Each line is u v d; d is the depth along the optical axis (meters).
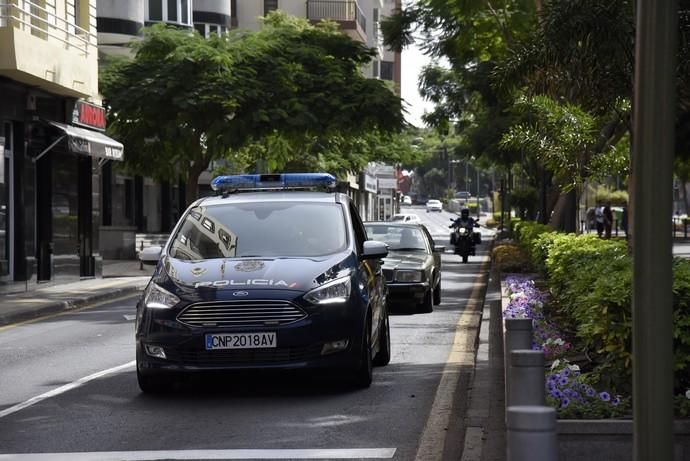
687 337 7.52
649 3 4.74
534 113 22.45
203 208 12.16
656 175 4.71
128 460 7.92
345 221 11.95
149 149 36.38
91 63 31.38
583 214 85.75
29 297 24.02
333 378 11.73
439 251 22.36
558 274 13.09
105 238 41.66
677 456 6.74
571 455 6.70
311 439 8.63
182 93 32.47
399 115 33.25
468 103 46.44
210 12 56.69
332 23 53.81
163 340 10.36
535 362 5.02
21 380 12.09
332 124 32.72
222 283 10.50
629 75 15.88
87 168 31.80
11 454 8.18
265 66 33.56
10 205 27.28
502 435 8.47
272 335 10.29
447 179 192.75
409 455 8.05
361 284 11.10
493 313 18.12
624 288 7.85
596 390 7.99
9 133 27.42
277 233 11.70
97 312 21.33
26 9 27.98
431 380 11.70
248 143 33.59
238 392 10.95
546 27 15.95
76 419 9.63
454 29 32.44
